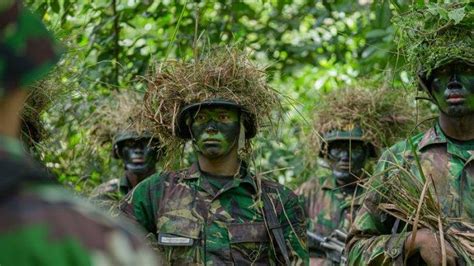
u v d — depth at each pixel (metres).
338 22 9.59
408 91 6.46
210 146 5.50
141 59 8.59
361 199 5.56
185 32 8.84
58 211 2.20
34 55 2.24
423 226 5.16
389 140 8.14
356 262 5.31
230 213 5.50
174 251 5.48
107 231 2.22
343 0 9.12
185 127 5.75
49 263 2.14
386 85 8.17
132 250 2.22
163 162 6.05
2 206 2.18
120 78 8.59
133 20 9.08
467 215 5.25
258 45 9.47
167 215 5.51
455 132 5.37
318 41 9.61
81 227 2.19
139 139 7.59
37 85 5.47
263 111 5.73
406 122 8.12
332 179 8.24
